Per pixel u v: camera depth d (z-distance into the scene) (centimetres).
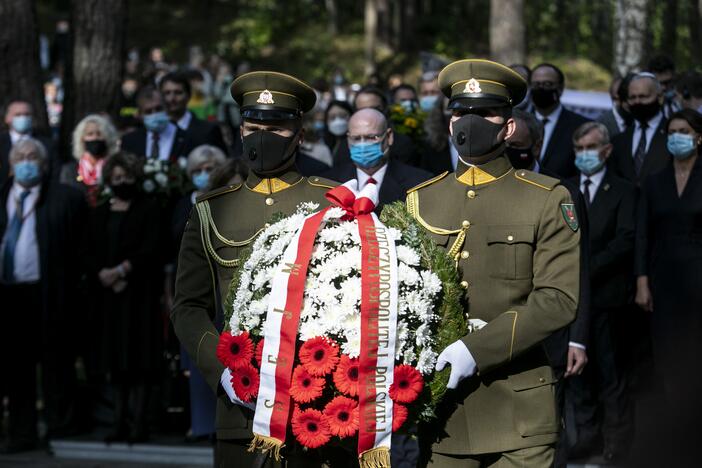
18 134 1432
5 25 1631
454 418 614
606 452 1122
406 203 651
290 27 5691
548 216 611
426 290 588
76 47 1825
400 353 581
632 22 1941
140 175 1217
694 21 3938
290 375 576
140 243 1201
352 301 575
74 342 1270
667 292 1090
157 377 1216
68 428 1258
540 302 595
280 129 660
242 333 594
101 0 1817
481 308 616
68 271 1248
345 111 1444
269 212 660
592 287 1116
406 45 5344
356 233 596
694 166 1091
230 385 611
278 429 576
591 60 5031
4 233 1241
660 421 1096
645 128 1216
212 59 3888
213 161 1194
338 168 1038
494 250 618
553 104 1216
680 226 1089
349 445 589
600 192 1126
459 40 5534
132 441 1205
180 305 663
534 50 5047
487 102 616
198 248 670
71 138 1816
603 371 1117
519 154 877
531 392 613
